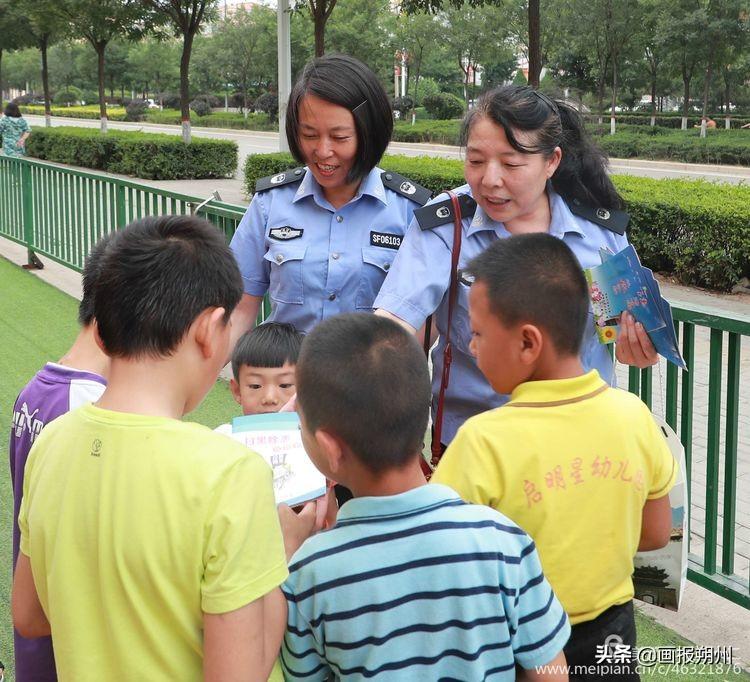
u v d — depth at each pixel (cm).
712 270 866
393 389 138
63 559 137
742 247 838
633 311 206
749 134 3023
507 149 209
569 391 167
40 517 141
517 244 170
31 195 845
